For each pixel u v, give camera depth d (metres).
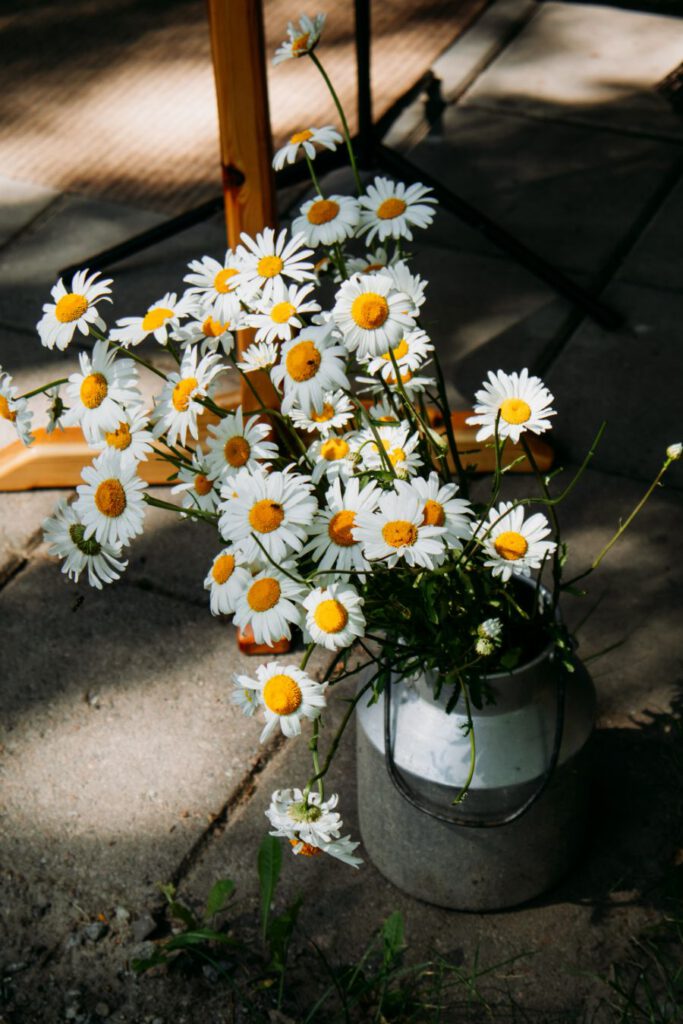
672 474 2.86
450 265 3.49
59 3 4.73
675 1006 1.91
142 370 3.19
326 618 1.42
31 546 2.79
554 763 1.81
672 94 4.10
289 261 1.58
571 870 2.14
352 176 3.78
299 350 1.45
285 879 2.17
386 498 1.41
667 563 2.66
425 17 4.52
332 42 4.39
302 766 2.33
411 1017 1.96
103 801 2.29
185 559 2.73
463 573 1.58
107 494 1.49
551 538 2.71
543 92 4.15
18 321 3.35
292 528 1.43
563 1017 1.97
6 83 4.30
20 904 2.14
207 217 3.30
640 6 4.55
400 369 1.70
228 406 2.83
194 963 2.05
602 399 3.05
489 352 3.20
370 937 2.08
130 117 4.11
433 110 3.96
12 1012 2.00
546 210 3.67
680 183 3.75
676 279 3.40
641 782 2.27
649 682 2.43
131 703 2.45
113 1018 1.99
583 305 3.24
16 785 2.32
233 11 2.02
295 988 2.02
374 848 2.10
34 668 2.53
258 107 2.13
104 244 3.59
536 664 1.76
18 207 3.75
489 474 2.87
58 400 1.57
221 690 2.47
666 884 2.10
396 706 1.87
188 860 2.20
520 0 4.60
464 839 1.92
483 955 2.04
